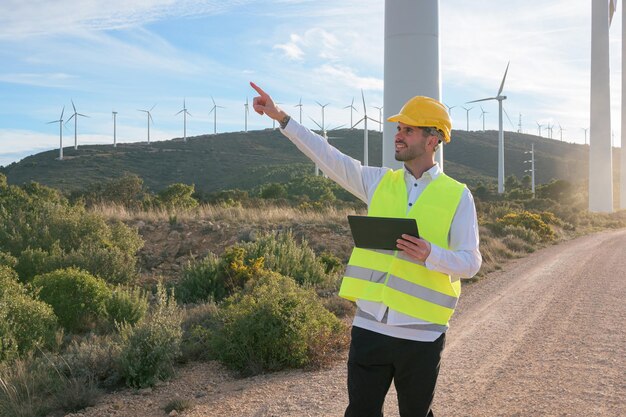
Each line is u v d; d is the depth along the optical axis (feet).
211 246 54.95
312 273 43.06
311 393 19.95
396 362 10.06
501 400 18.94
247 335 23.26
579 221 131.34
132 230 54.80
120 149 460.55
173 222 59.77
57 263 40.83
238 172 402.11
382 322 10.06
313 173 344.69
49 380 20.75
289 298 24.62
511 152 540.11
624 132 222.89
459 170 473.67
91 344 24.32
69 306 31.24
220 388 21.06
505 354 24.62
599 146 182.91
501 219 91.81
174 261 52.11
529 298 38.17
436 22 35.65
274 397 19.67
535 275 49.24
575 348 25.32
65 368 21.99
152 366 21.63
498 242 69.31
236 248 43.21
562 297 38.19
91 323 31.58
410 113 10.49
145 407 19.21
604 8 182.60
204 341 25.99
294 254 44.42
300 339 23.32
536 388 20.08
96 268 41.57
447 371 22.35
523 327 29.71
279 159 454.81
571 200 229.86
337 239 57.57
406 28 35.32
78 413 18.67
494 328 29.63
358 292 10.31
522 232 81.30
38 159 432.66
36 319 26.68
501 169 206.18
